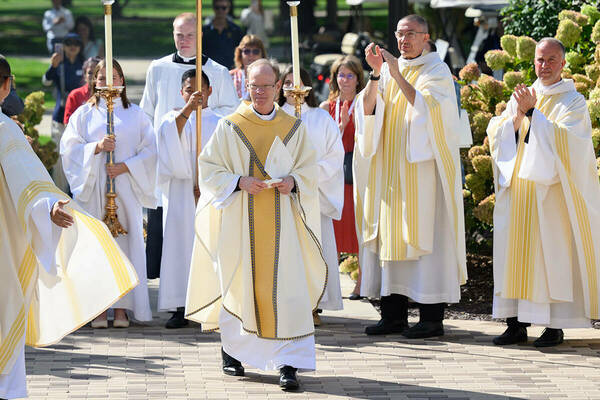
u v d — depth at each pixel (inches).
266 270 454.6
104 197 575.2
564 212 526.3
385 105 565.6
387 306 564.1
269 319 452.4
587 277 524.4
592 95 622.2
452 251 553.3
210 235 473.1
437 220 556.1
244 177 454.6
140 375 472.7
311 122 577.9
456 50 1200.8
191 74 574.6
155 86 631.2
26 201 378.3
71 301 421.4
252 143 462.0
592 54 687.7
